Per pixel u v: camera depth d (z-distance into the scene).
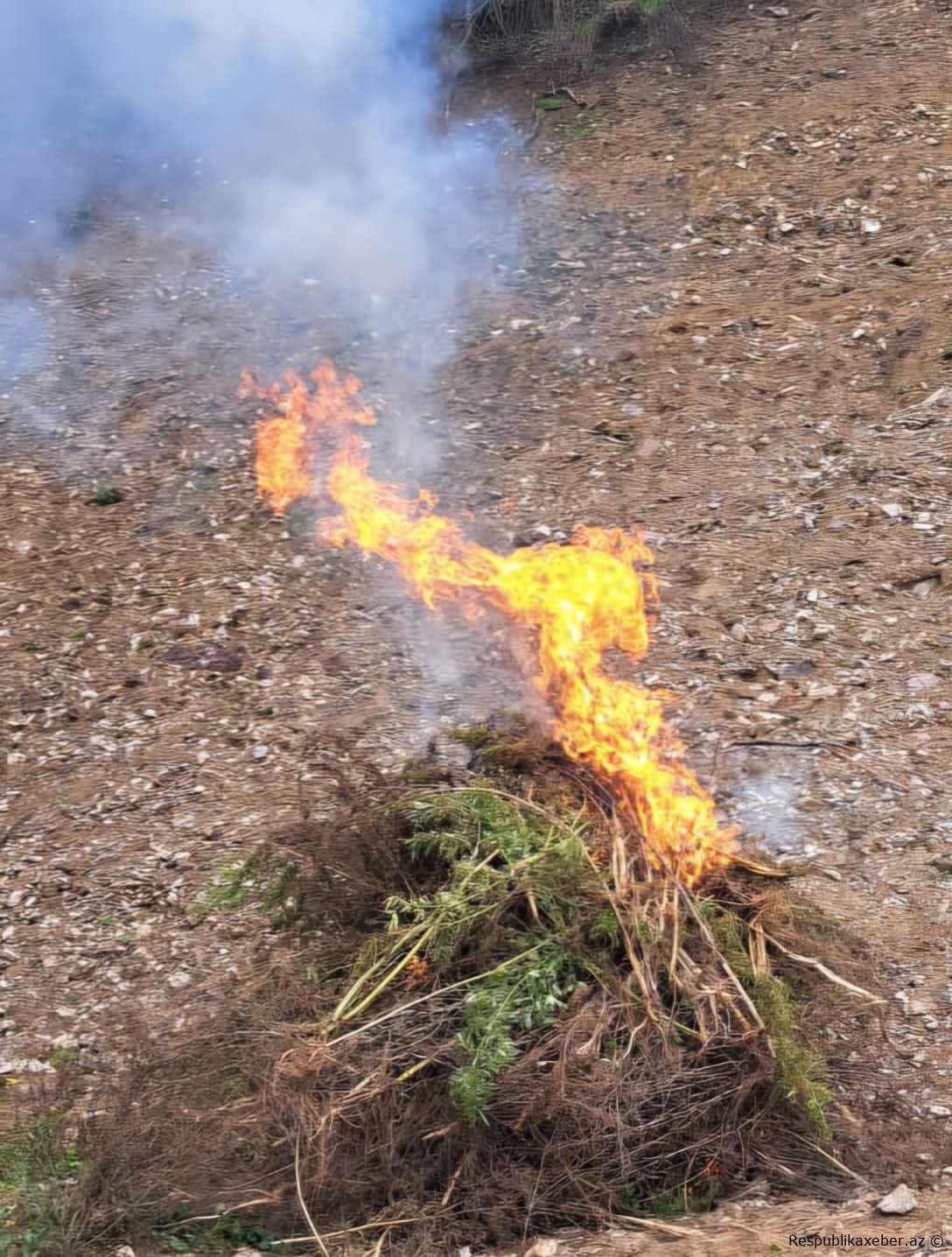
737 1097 3.59
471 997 3.63
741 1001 3.73
